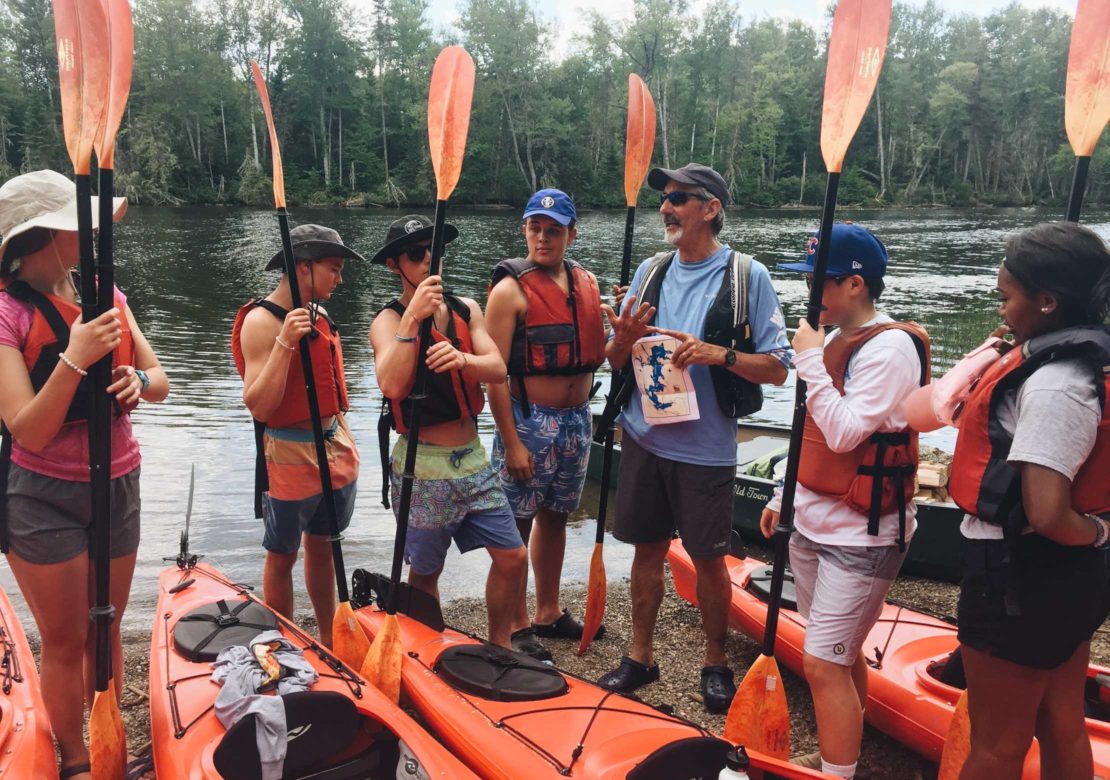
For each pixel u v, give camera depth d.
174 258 24.83
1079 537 1.88
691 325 3.44
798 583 2.90
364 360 12.19
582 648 4.07
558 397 3.90
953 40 95.50
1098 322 1.93
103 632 2.58
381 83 69.00
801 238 34.78
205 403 9.41
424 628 3.41
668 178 3.46
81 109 2.34
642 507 3.61
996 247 32.72
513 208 62.00
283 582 3.71
